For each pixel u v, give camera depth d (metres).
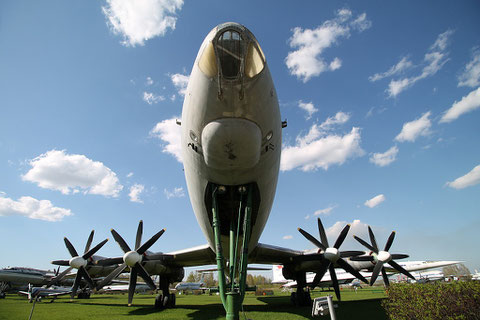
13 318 10.20
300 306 12.62
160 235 11.47
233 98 5.54
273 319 8.82
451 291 5.22
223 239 9.12
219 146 5.91
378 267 11.43
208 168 6.72
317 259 11.01
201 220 8.81
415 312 5.62
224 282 6.14
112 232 11.48
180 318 9.78
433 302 5.28
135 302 19.36
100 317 10.29
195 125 6.15
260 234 9.56
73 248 13.48
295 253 12.32
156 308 13.09
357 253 11.03
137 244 11.68
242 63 5.26
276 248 12.23
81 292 26.48
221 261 6.43
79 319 9.76
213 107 5.69
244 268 6.42
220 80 5.32
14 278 31.56
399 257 11.64
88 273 13.86
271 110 6.09
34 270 34.28
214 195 7.18
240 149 5.93
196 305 15.44
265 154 6.62
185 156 7.26
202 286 54.38
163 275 13.45
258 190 7.51
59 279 12.78
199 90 5.73
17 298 26.52
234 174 6.70
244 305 14.10
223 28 5.36
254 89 5.55
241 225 8.51
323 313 4.34
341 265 10.98
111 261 11.71
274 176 7.63
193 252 12.06
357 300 15.77
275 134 6.55
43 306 15.39
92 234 13.90
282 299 20.80
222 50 5.53
